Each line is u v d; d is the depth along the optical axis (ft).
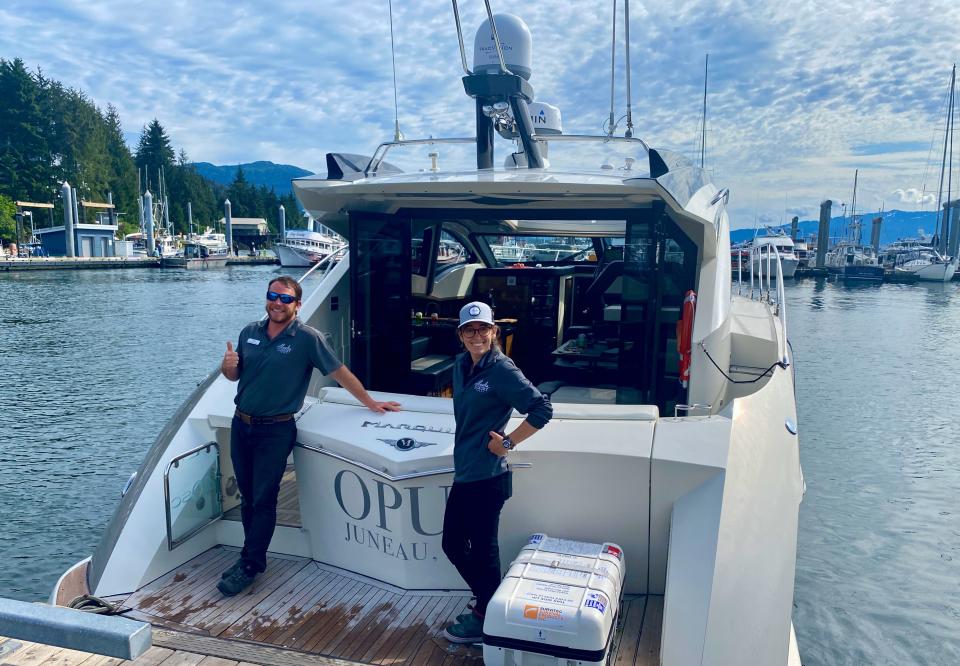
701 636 8.28
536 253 24.80
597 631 7.93
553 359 20.17
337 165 12.62
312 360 10.56
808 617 17.74
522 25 15.12
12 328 73.72
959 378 47.01
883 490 26.13
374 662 8.98
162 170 363.97
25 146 261.44
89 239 230.48
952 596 18.67
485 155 14.70
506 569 10.32
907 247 260.62
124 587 10.47
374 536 10.56
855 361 53.83
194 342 64.39
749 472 9.68
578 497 9.82
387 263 14.84
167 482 10.91
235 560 11.59
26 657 9.25
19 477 28.22
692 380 11.96
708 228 12.03
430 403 11.10
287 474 14.53
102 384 45.68
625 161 14.88
